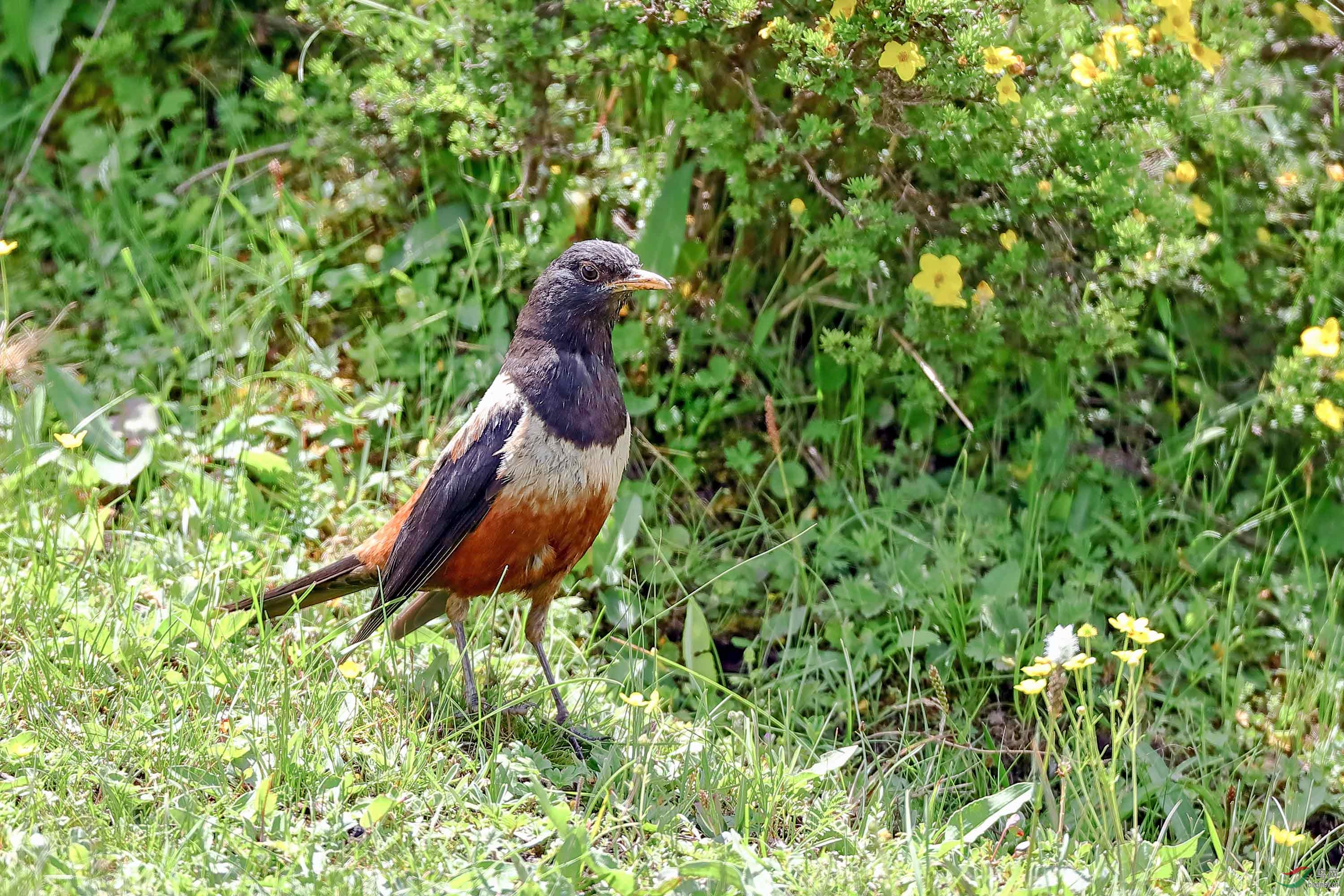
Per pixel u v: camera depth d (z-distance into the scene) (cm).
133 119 1279
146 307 1189
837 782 859
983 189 1066
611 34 1038
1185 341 1158
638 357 1140
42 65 1277
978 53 953
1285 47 1111
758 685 985
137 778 754
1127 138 1020
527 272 1157
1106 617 1036
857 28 956
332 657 868
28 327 1172
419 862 693
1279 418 1068
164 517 1024
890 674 1009
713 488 1140
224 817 716
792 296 1142
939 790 884
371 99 1088
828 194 1029
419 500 871
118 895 635
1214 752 971
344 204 1212
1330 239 1095
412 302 1151
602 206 1153
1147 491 1110
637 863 725
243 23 1311
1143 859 766
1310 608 1034
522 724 865
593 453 863
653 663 982
